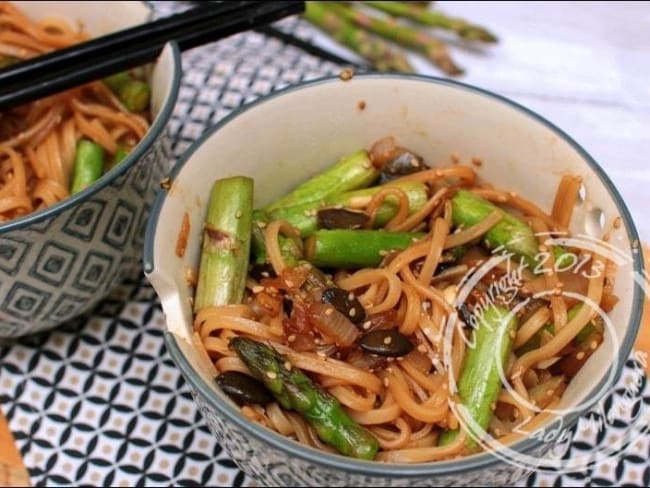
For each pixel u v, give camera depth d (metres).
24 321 0.35
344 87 0.35
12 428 0.34
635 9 0.44
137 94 0.40
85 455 0.34
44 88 0.35
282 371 0.29
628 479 0.32
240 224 0.32
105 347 0.37
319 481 0.27
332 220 0.33
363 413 0.30
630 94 0.39
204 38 0.38
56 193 0.37
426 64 0.45
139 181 0.34
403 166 0.35
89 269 0.35
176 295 0.30
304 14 0.48
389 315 0.31
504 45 0.44
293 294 0.31
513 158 0.34
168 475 0.33
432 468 0.25
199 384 0.27
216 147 0.33
